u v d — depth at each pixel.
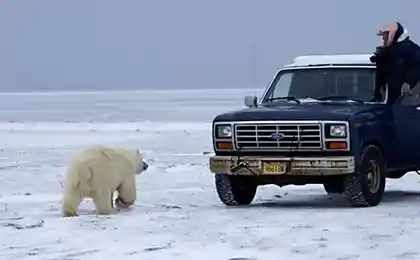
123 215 23.17
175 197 28.45
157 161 44.47
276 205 25.86
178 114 119.12
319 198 28.30
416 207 24.20
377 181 24.81
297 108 24.91
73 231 20.23
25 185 33.19
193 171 38.53
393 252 16.97
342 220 21.44
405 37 26.25
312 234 19.25
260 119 24.31
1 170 40.19
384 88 26.16
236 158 24.19
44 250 17.88
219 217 22.45
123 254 17.19
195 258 16.61
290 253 17.00
